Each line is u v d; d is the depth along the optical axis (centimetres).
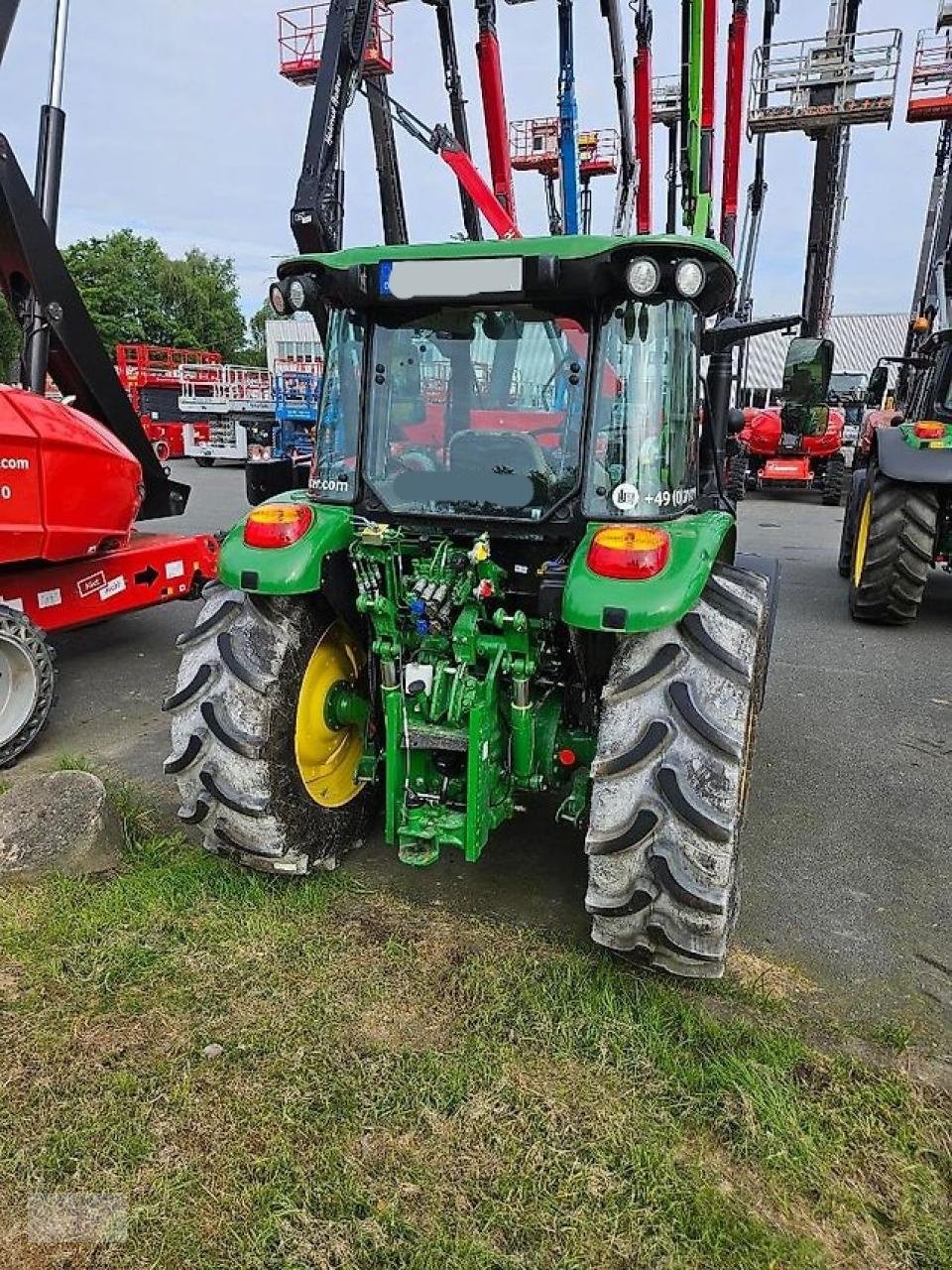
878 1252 192
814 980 279
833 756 447
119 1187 202
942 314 743
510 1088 229
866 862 350
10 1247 189
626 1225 195
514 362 279
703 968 252
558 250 252
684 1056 240
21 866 315
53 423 444
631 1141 215
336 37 402
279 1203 198
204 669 293
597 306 266
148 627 662
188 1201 199
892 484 634
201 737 291
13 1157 208
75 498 455
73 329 497
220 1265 185
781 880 337
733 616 262
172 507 580
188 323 5622
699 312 294
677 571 245
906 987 278
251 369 2406
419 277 268
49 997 259
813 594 784
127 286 5272
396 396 294
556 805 385
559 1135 216
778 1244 191
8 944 281
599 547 248
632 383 269
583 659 280
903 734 476
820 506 1380
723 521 292
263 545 286
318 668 317
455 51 569
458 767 296
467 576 277
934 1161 214
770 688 545
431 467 290
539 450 279
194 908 303
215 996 261
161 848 341
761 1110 224
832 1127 221
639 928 251
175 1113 221
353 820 337
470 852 278
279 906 304
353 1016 254
